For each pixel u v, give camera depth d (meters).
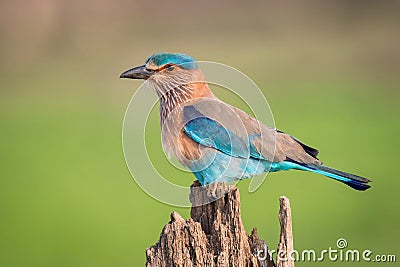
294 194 22.22
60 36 34.81
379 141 25.88
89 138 26.94
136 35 35.00
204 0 36.41
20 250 21.42
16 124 28.67
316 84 31.09
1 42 34.47
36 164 25.59
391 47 34.44
